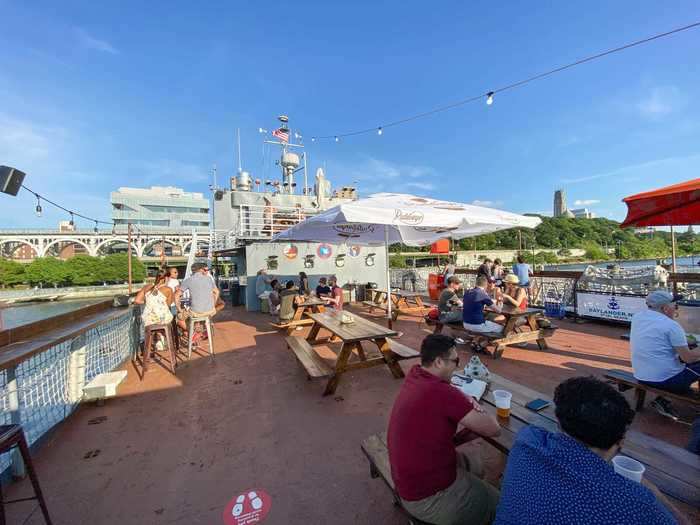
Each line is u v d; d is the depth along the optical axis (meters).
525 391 2.74
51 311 47.06
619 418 1.22
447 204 6.14
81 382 4.38
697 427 2.30
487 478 2.68
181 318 7.41
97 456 3.25
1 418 3.00
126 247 80.56
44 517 2.32
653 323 3.43
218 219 17.91
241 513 2.47
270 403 4.33
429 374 1.92
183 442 3.47
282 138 19.41
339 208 5.07
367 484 2.74
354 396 4.44
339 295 9.41
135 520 2.43
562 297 9.02
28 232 69.88
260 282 11.95
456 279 6.96
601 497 1.09
